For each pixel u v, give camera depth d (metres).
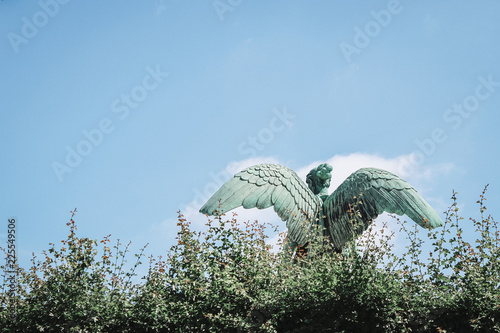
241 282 11.23
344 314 10.16
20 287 12.05
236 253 11.80
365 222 13.86
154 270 11.79
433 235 10.61
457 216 10.57
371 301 10.02
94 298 11.40
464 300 9.92
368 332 10.07
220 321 10.52
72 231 11.80
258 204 13.58
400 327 10.02
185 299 11.31
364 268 10.32
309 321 10.28
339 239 14.12
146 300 11.37
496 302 9.65
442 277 10.27
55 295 11.52
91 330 11.23
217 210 13.11
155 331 11.10
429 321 10.04
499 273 10.14
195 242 11.86
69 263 11.56
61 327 11.23
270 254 11.83
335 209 14.30
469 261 10.20
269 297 10.71
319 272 10.86
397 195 13.91
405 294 10.09
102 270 11.67
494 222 10.59
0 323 11.66
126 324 11.28
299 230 13.87
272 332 10.23
